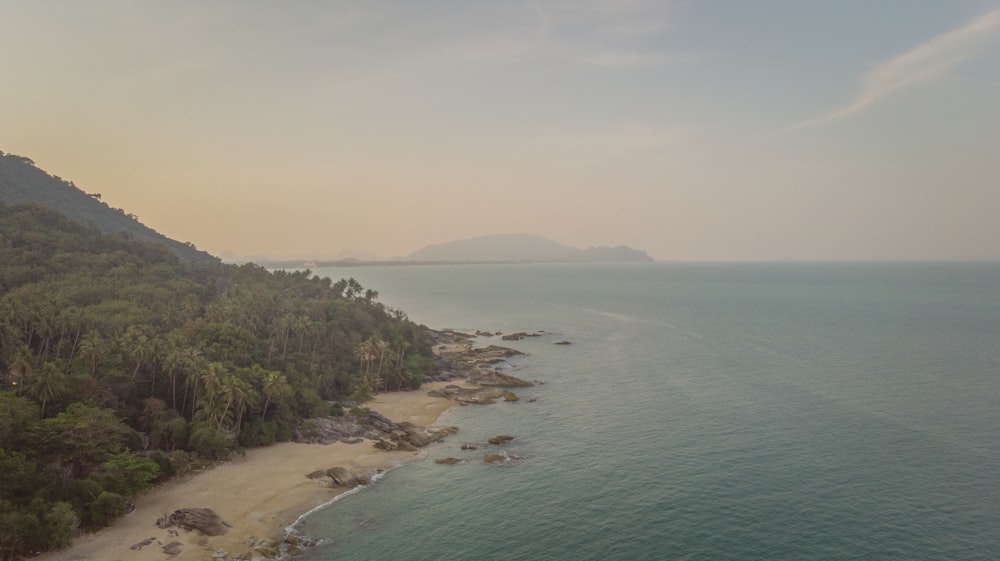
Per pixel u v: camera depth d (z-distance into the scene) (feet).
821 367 522.47
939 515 241.35
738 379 487.20
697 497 265.34
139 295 505.66
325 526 244.83
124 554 215.92
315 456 324.80
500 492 278.26
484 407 433.48
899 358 554.87
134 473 255.91
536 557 220.84
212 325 424.05
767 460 304.50
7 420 244.22
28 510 217.36
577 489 279.28
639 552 222.28
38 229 633.61
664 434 352.49
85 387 299.17
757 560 214.48
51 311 372.79
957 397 411.34
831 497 260.21
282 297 645.10
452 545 230.07
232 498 267.18
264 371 367.04
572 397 454.81
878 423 356.59
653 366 559.79
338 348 508.94
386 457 326.24
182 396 340.59
